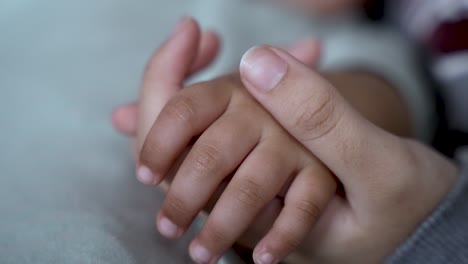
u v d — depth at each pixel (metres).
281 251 0.24
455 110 0.45
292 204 0.24
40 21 0.45
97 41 0.43
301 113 0.24
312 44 0.34
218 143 0.24
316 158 0.25
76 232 0.25
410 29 0.49
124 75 0.40
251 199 0.24
